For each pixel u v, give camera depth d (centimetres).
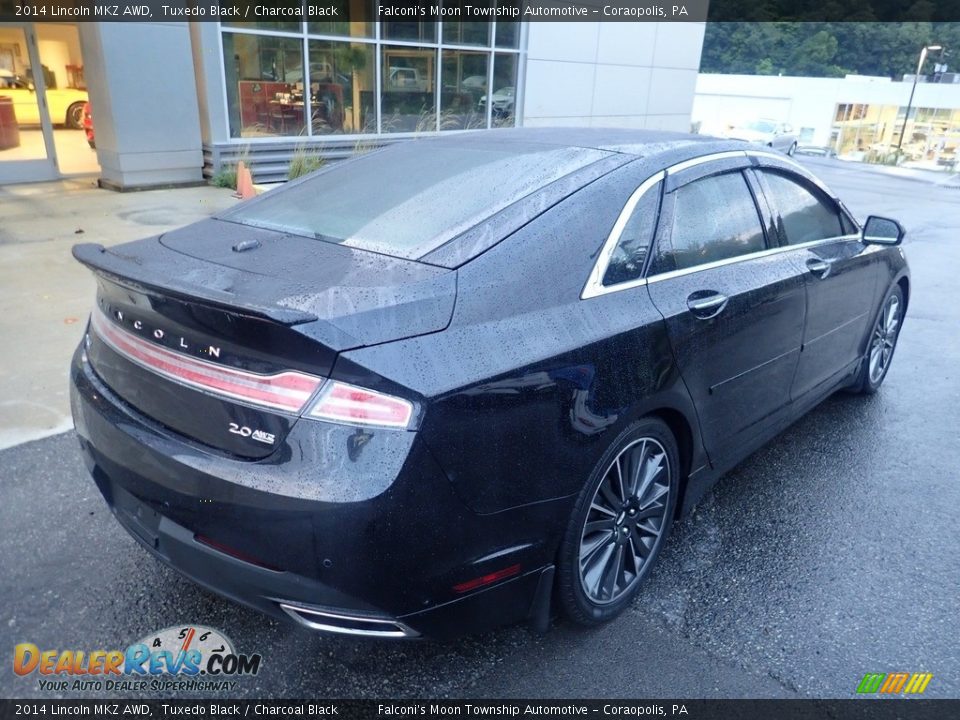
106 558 282
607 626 258
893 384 497
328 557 185
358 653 243
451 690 229
